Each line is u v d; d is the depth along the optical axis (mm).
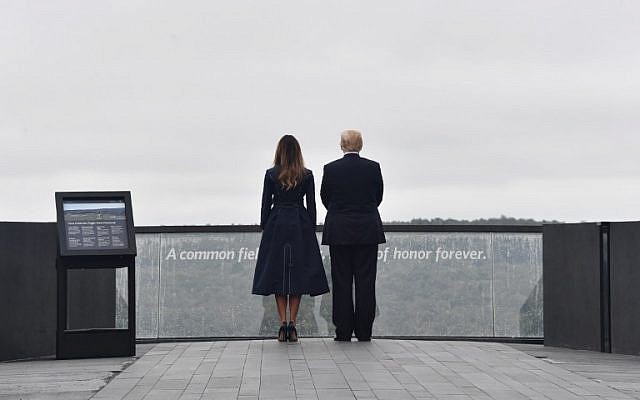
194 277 13234
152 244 13250
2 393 7992
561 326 12281
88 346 10453
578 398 7590
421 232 13375
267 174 11359
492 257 13422
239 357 9953
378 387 8016
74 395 7844
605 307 11555
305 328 12930
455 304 13375
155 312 13188
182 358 10047
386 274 13359
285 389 7914
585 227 11883
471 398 7535
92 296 12117
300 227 11289
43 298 11453
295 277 11219
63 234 10414
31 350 11320
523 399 7520
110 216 10594
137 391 7969
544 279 12570
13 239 11195
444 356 10031
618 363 10148
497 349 10719
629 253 11258
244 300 13219
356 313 11391
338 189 11297
